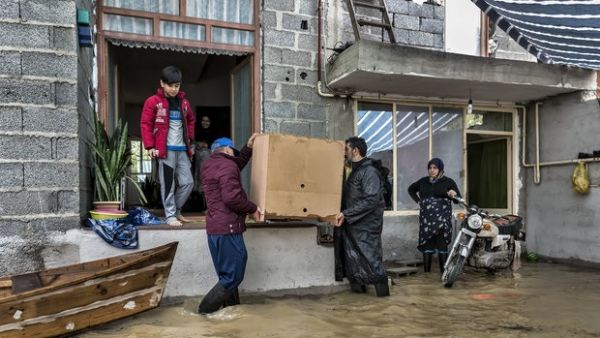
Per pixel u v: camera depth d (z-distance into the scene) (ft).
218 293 13.19
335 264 16.47
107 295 11.91
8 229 13.28
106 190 15.26
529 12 17.83
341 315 13.89
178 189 16.15
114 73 21.49
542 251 25.14
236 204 12.92
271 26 20.56
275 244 16.15
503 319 13.76
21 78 13.42
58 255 13.80
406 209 23.49
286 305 14.71
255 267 15.88
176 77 14.75
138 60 27.73
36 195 13.56
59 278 12.55
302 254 16.48
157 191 26.05
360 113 22.70
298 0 21.06
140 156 35.63
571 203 23.50
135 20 18.78
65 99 13.88
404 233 22.99
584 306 15.28
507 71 20.85
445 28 24.09
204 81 33.04
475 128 25.18
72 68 13.96
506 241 19.60
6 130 13.25
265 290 15.97
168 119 15.24
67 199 13.91
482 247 19.43
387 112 23.24
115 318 12.17
